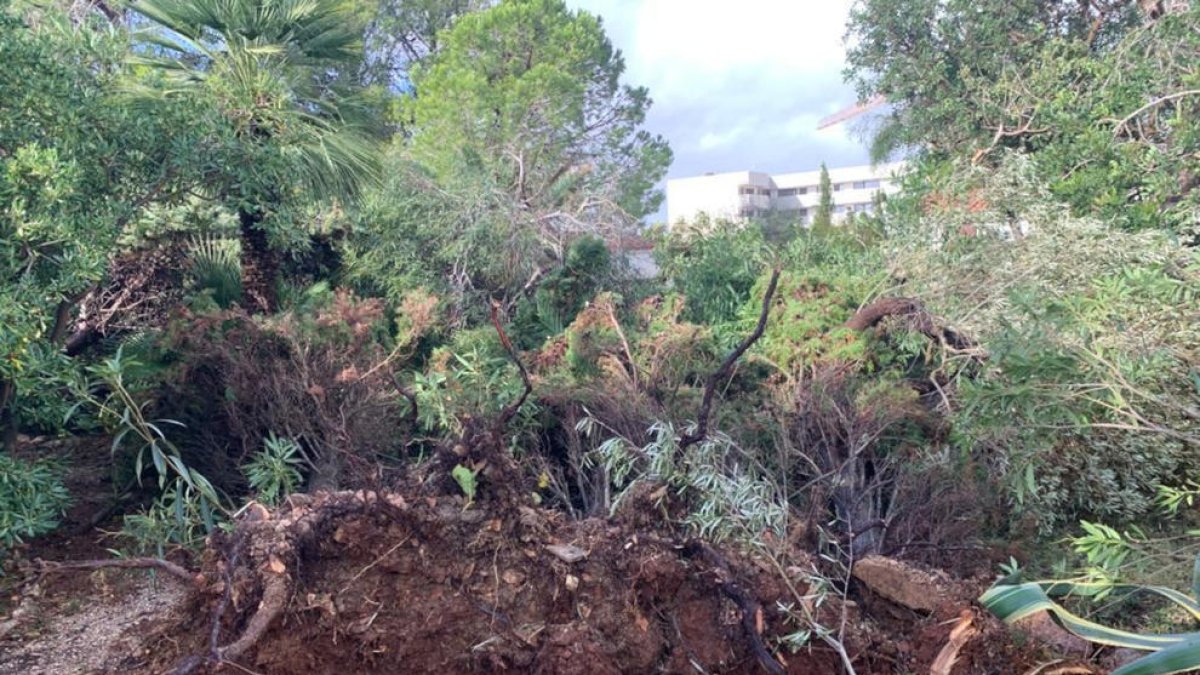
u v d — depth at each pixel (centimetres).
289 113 763
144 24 933
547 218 1152
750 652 375
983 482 523
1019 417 450
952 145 1351
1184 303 527
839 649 365
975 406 447
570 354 644
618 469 440
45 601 488
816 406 547
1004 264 692
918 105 1455
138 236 775
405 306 747
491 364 650
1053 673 361
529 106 1811
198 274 823
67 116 592
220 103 716
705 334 642
